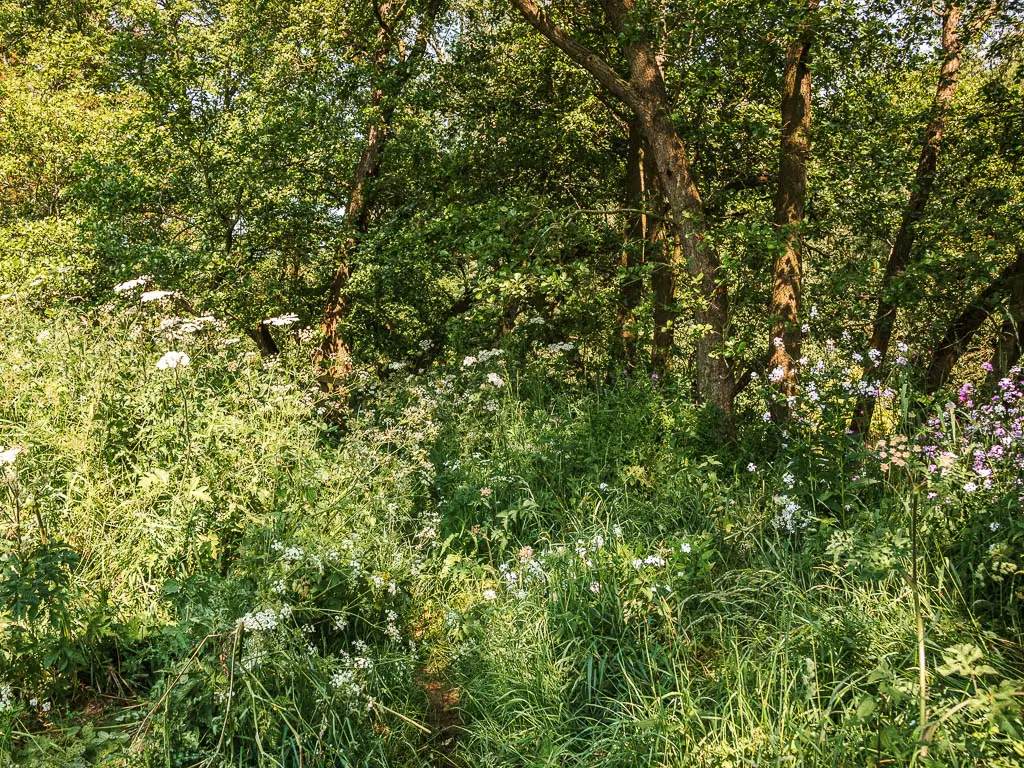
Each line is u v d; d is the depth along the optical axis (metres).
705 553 4.14
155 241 9.37
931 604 3.62
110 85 13.68
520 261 7.90
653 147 7.49
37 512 3.68
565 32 7.68
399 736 3.53
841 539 3.97
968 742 2.60
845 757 2.79
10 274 9.00
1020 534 3.53
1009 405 5.10
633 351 9.25
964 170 8.71
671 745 3.08
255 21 10.93
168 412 5.16
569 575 4.36
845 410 5.25
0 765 2.85
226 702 3.12
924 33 7.71
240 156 9.32
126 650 3.66
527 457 6.12
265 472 4.56
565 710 3.60
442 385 8.16
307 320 10.73
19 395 5.46
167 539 3.95
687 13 7.09
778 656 3.44
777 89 8.49
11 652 3.30
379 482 5.41
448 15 12.33
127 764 2.92
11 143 12.84
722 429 6.58
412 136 10.36
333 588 3.96
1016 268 7.20
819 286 7.97
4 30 15.79
